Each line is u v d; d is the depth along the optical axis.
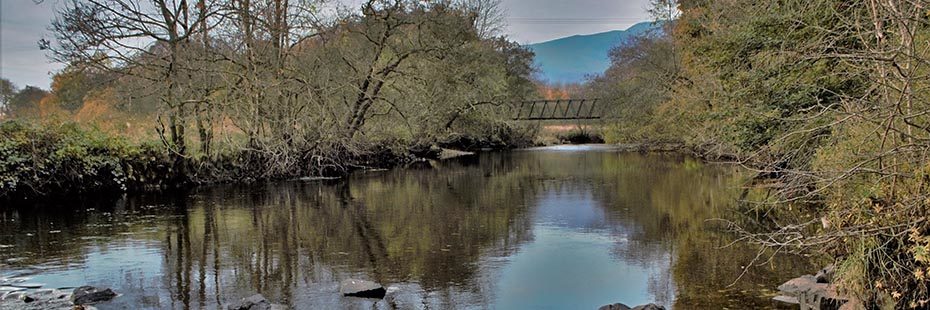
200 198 15.98
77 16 16.50
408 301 7.06
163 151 17.89
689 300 6.98
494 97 33.91
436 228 11.64
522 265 8.73
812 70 8.96
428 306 6.88
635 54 35.94
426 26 24.81
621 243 10.16
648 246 9.90
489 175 23.05
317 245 10.08
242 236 10.84
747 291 7.23
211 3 18.27
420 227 11.75
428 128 30.27
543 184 19.48
